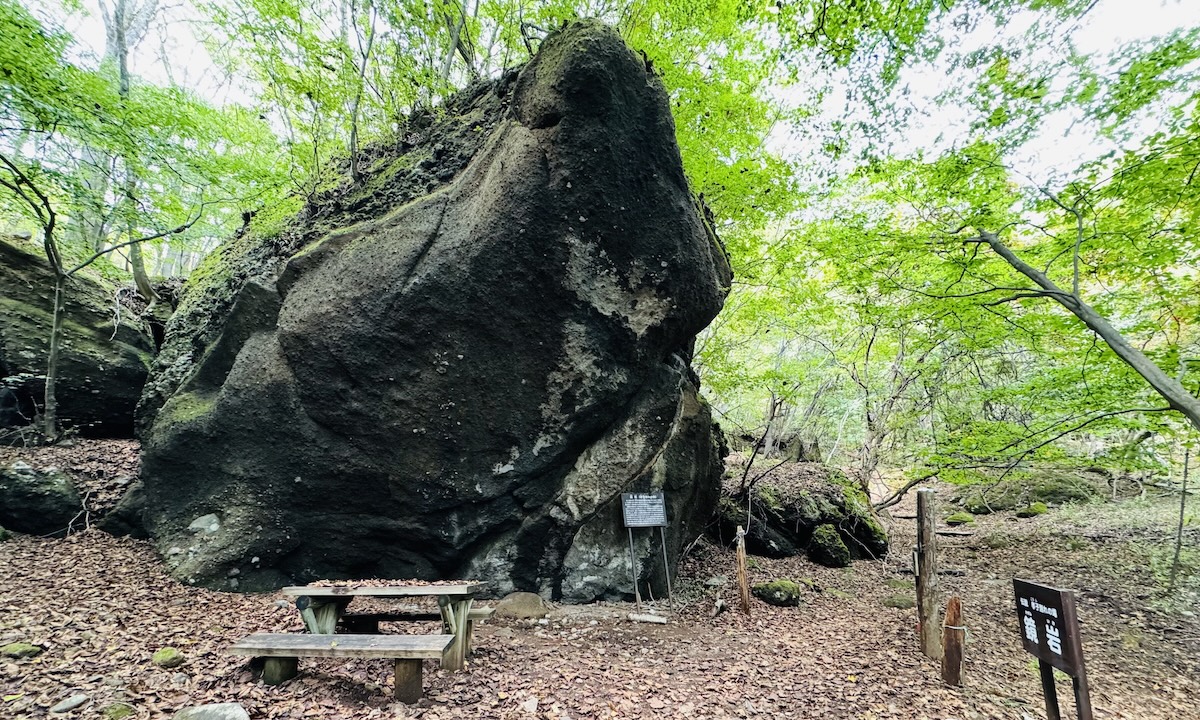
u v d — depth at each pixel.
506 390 5.67
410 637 3.52
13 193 7.44
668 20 8.73
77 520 6.04
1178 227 6.26
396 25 6.63
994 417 10.48
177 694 3.24
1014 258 7.13
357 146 8.00
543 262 5.45
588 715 3.52
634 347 6.03
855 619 6.40
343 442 5.60
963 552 10.58
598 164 5.31
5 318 7.80
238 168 8.32
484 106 6.86
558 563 6.05
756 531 9.61
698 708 3.77
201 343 6.82
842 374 15.22
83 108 7.05
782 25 6.92
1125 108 5.98
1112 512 12.21
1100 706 4.57
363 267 5.59
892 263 8.30
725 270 7.55
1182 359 6.58
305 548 5.71
